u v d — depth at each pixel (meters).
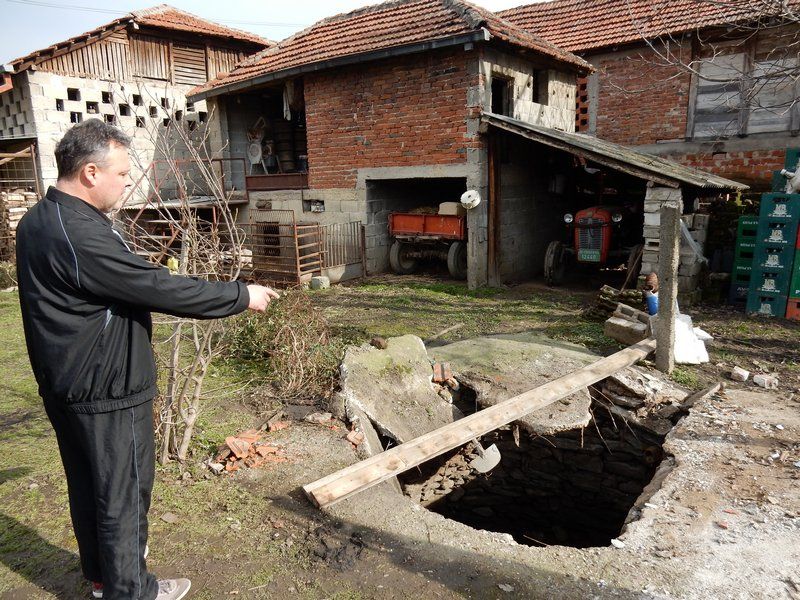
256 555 3.14
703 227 9.37
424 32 10.37
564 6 16.16
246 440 4.33
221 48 16.92
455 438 4.32
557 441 5.87
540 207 12.30
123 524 2.28
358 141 11.48
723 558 3.16
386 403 5.26
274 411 5.02
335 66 10.98
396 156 11.02
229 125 13.83
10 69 12.66
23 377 5.97
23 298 2.16
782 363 6.26
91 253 2.07
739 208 9.72
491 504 6.44
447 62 10.08
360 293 10.39
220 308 2.38
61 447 2.35
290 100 12.46
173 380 3.99
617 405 5.48
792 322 7.82
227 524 3.41
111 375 2.20
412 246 12.04
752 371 6.04
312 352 5.77
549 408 5.17
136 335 2.30
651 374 5.80
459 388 5.84
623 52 13.99
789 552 3.21
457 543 3.27
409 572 3.02
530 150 11.69
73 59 13.77
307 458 4.21
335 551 3.18
